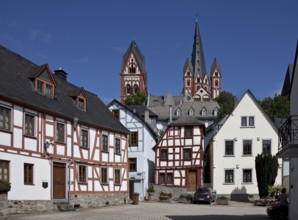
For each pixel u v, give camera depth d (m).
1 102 23.98
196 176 49.22
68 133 30.92
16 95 25.45
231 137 48.31
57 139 29.62
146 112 59.50
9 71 27.42
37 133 27.25
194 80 164.38
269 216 24.95
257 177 43.25
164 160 50.56
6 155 24.20
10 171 24.47
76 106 33.84
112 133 37.34
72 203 30.72
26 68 29.80
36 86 28.88
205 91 156.88
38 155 27.27
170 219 23.22
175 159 50.19
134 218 23.42
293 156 19.78
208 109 109.25
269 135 47.94
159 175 50.41
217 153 48.22
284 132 19.17
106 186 35.69
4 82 25.52
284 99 71.69
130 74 138.38
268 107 73.31
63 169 30.25
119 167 37.97
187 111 108.69
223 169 47.94
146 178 49.53
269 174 42.66
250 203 43.03
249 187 47.41
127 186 39.12
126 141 39.69
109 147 36.66
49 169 28.38
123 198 38.22
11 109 24.84
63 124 30.42
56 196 29.16
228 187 47.66
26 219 21.77
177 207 33.53
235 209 32.44
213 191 43.97
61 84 34.59
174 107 108.44
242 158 47.91
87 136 33.56
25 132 26.17
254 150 47.94
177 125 50.59
